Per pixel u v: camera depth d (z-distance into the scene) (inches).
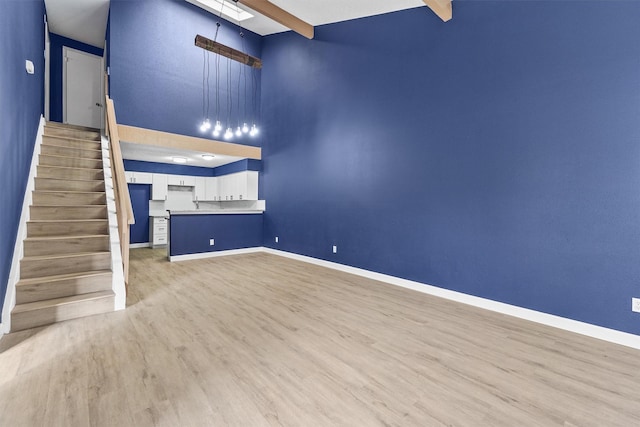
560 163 110.3
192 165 314.0
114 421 59.9
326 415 63.1
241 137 258.8
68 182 154.8
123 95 200.4
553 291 112.2
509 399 69.7
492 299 128.3
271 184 258.8
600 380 77.8
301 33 206.1
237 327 106.3
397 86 164.4
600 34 101.2
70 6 203.6
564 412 65.6
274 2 183.3
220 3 227.9
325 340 97.6
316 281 170.2
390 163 168.6
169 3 219.6
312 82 219.3
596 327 102.6
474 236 134.1
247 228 260.1
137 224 285.3
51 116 239.5
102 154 184.2
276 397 68.5
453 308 129.7
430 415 63.8
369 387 73.0
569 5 107.2
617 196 99.0
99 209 148.0
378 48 173.9
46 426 58.2
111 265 128.8
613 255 99.9
